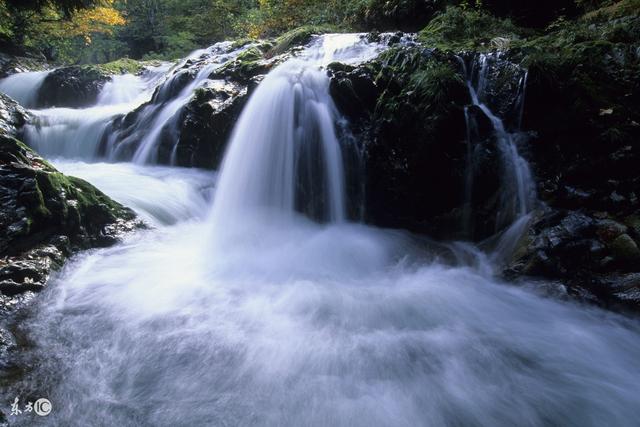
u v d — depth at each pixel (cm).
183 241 513
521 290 424
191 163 689
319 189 596
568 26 676
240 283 428
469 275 465
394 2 927
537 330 365
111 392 277
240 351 321
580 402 286
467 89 547
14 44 1634
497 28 738
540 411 277
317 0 1212
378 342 341
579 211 466
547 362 325
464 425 264
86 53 2203
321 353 324
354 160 575
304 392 284
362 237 551
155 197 582
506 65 548
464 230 542
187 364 306
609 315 381
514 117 529
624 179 461
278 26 1320
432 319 379
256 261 481
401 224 579
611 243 422
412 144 542
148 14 2427
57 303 370
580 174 481
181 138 683
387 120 554
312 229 576
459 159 537
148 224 527
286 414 265
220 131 656
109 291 395
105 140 830
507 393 292
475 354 331
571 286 411
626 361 329
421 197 556
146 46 2512
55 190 451
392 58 603
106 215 498
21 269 378
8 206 417
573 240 434
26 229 413
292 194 604
